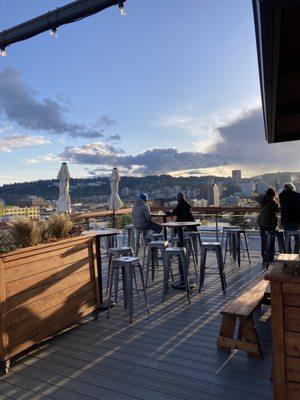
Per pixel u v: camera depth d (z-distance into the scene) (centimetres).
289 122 298
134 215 632
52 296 313
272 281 192
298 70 182
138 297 442
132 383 240
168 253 428
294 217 570
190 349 290
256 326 339
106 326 348
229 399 217
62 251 328
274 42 119
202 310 387
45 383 244
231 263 639
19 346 275
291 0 98
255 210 780
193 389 229
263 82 161
